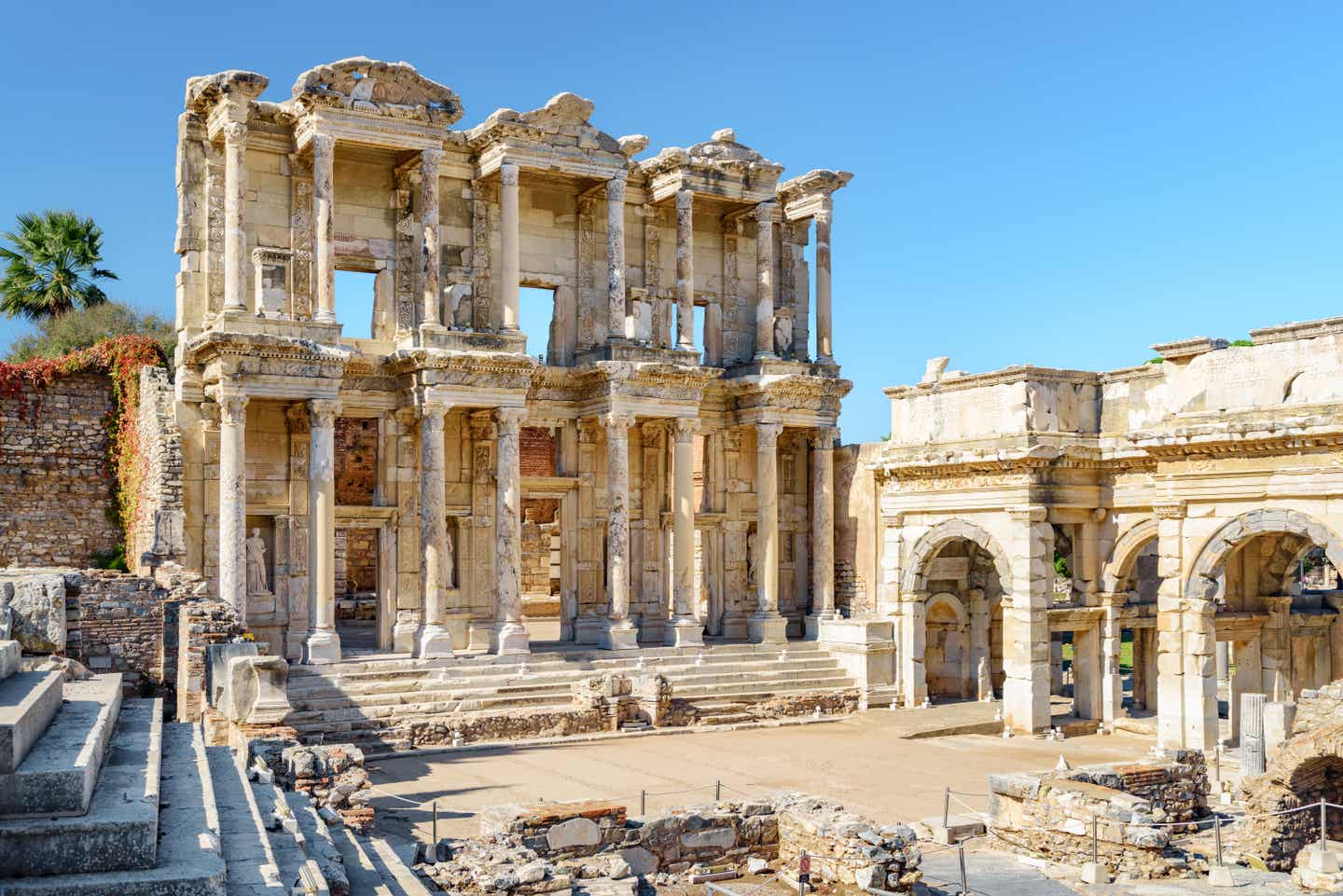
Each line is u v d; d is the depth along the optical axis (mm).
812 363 54250
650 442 52312
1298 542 42594
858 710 47719
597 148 48719
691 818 24969
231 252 41875
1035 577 43469
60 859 12391
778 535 54094
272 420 44438
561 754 37938
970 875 25688
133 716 20047
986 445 44719
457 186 48719
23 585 28641
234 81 41625
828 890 23688
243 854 15586
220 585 40781
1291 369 35906
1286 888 25172
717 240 55000
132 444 46188
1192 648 38094
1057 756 39250
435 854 22547
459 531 47938
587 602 50344
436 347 44781
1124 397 44094
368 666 41844
